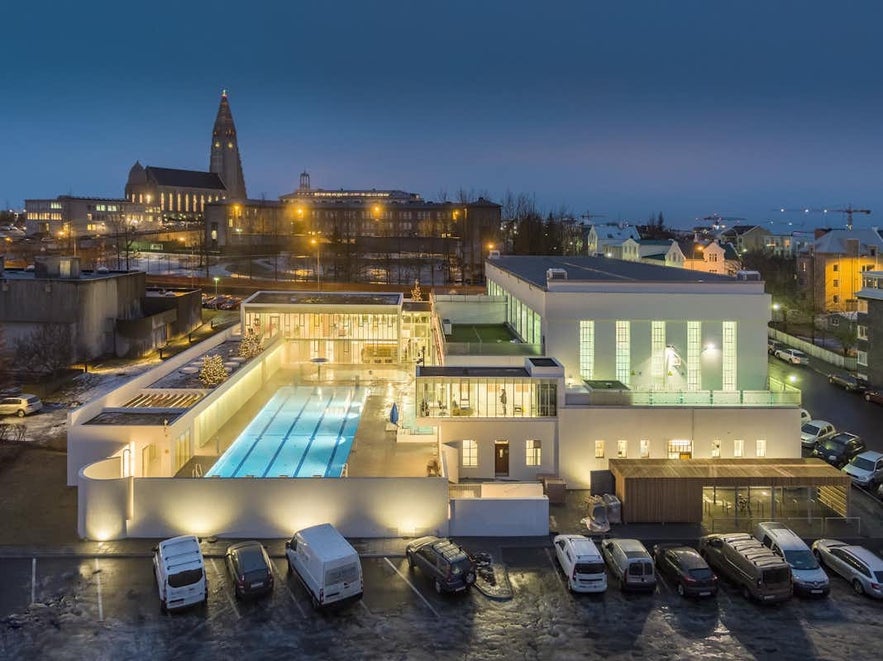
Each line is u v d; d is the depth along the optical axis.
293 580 25.88
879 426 46.72
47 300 60.09
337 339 59.62
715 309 39.28
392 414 39.69
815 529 30.16
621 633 22.69
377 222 165.75
